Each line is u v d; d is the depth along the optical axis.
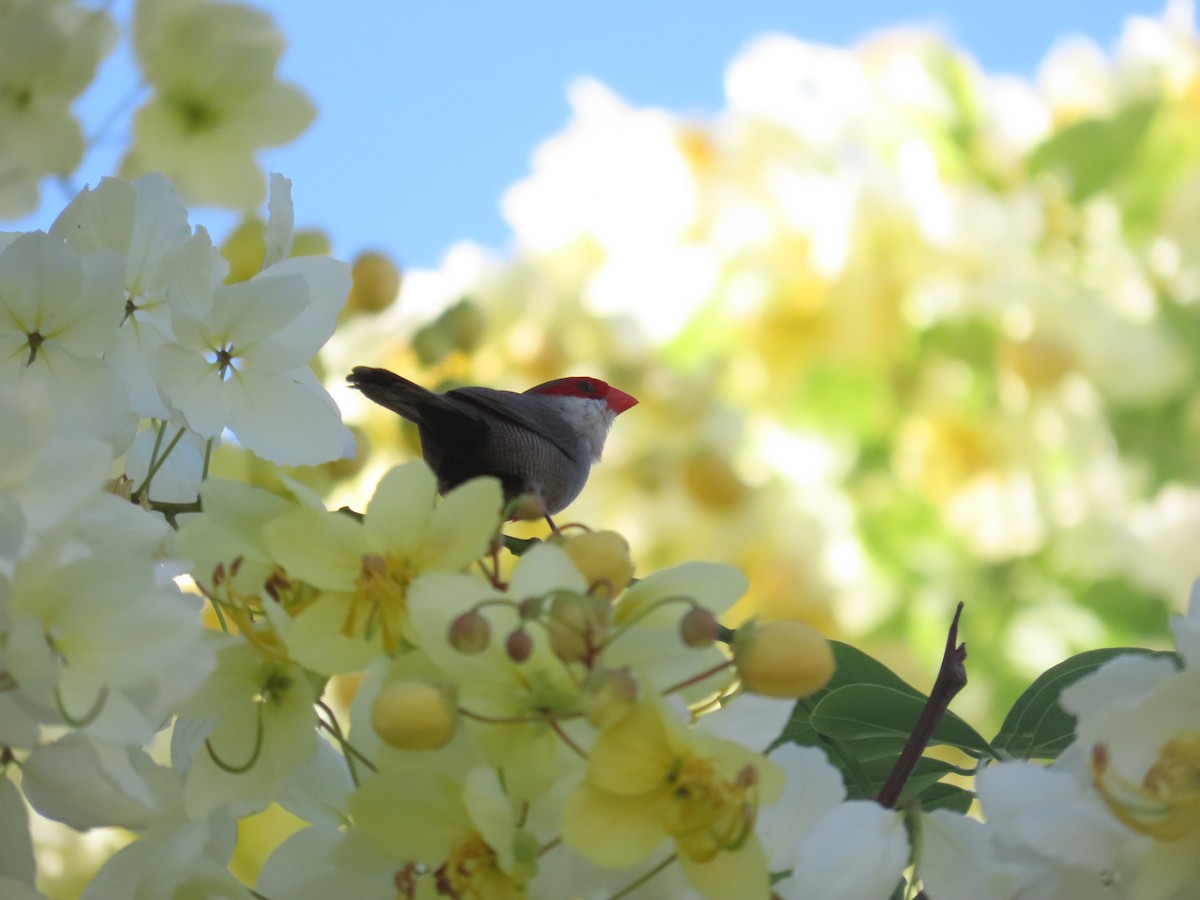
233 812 2.73
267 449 2.80
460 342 3.79
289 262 2.82
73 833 3.02
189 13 3.04
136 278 2.82
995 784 2.68
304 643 2.68
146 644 2.66
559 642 2.64
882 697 2.82
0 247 2.82
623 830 2.63
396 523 2.68
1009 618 4.91
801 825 2.70
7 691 2.66
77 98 3.04
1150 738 2.66
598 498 5.09
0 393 2.67
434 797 2.67
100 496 2.71
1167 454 5.05
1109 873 2.67
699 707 2.69
